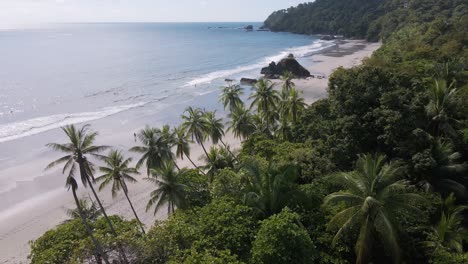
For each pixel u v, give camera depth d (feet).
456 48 259.19
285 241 73.82
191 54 609.83
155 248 84.02
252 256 74.49
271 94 184.75
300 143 131.34
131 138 216.33
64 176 171.22
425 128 110.93
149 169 114.21
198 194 111.34
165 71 443.73
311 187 95.14
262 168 102.22
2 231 130.72
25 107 275.80
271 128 185.68
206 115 163.84
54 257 87.20
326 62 483.51
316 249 82.02
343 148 110.32
